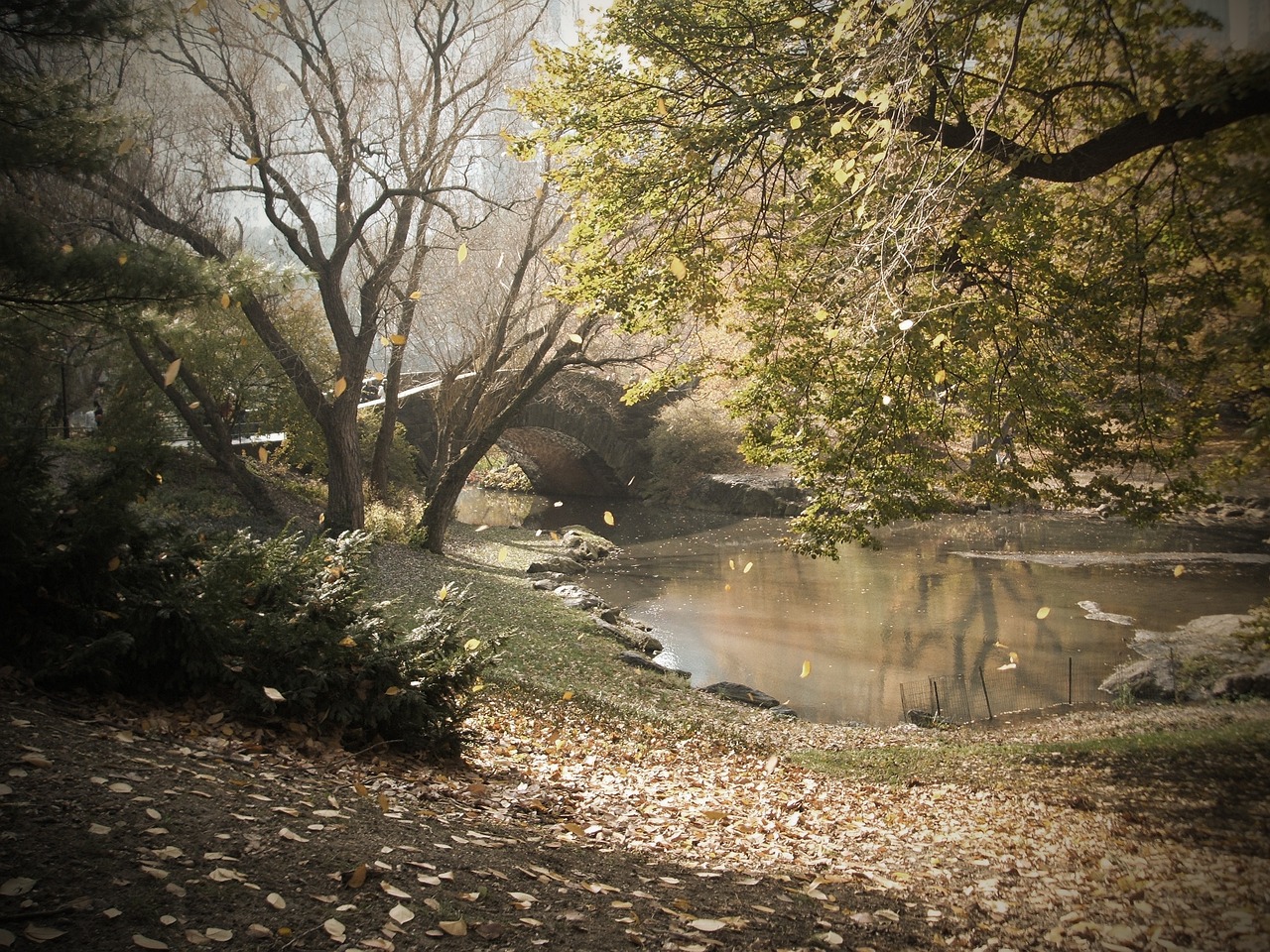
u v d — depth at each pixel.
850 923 4.78
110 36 11.09
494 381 28.66
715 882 5.27
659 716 12.66
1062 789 8.94
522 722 10.76
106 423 23.02
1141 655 18.03
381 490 29.97
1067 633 20.06
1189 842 6.82
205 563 7.15
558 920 3.92
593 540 33.47
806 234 11.95
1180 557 28.30
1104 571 26.72
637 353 27.52
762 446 12.80
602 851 5.53
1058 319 10.16
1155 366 10.23
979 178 9.04
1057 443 11.11
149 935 3.07
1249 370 9.45
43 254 10.55
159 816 3.98
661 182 12.52
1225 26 9.59
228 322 27.67
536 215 24.91
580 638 18.22
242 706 6.35
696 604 24.42
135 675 6.26
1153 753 9.88
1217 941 4.59
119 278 11.03
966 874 6.18
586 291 13.66
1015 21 11.35
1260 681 14.69
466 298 27.77
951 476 12.24
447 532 32.84
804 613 22.98
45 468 6.82
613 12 12.23
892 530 36.72
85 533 6.30
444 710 7.45
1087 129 11.11
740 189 13.05
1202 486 10.66
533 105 13.64
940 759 10.90
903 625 21.39
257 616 6.89
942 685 16.81
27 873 3.26
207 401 25.25
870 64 8.36
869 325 8.71
